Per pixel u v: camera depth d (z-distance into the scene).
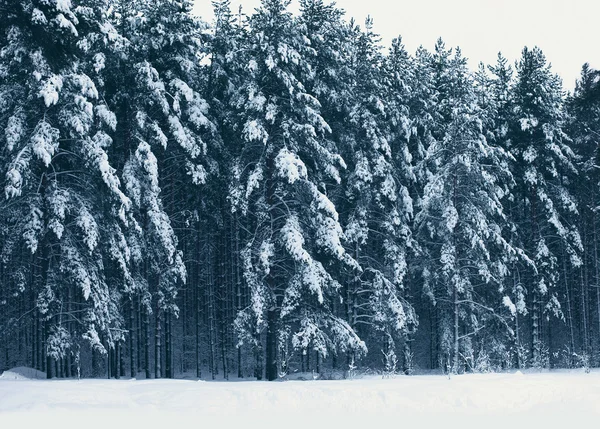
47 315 23.47
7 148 22.70
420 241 35.91
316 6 33.88
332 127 33.56
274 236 28.41
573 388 15.01
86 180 25.73
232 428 10.63
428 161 34.69
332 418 11.78
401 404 12.92
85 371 32.75
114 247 24.94
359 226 31.77
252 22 28.84
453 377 17.83
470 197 32.97
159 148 30.59
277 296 30.61
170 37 29.20
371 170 32.19
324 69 32.72
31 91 23.30
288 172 25.91
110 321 24.78
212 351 34.41
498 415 12.47
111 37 25.14
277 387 13.82
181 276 27.47
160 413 11.60
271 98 27.94
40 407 11.33
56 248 25.56
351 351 30.06
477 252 32.62
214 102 32.75
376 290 31.58
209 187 31.02
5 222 25.06
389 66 35.91
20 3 20.41
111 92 28.97
